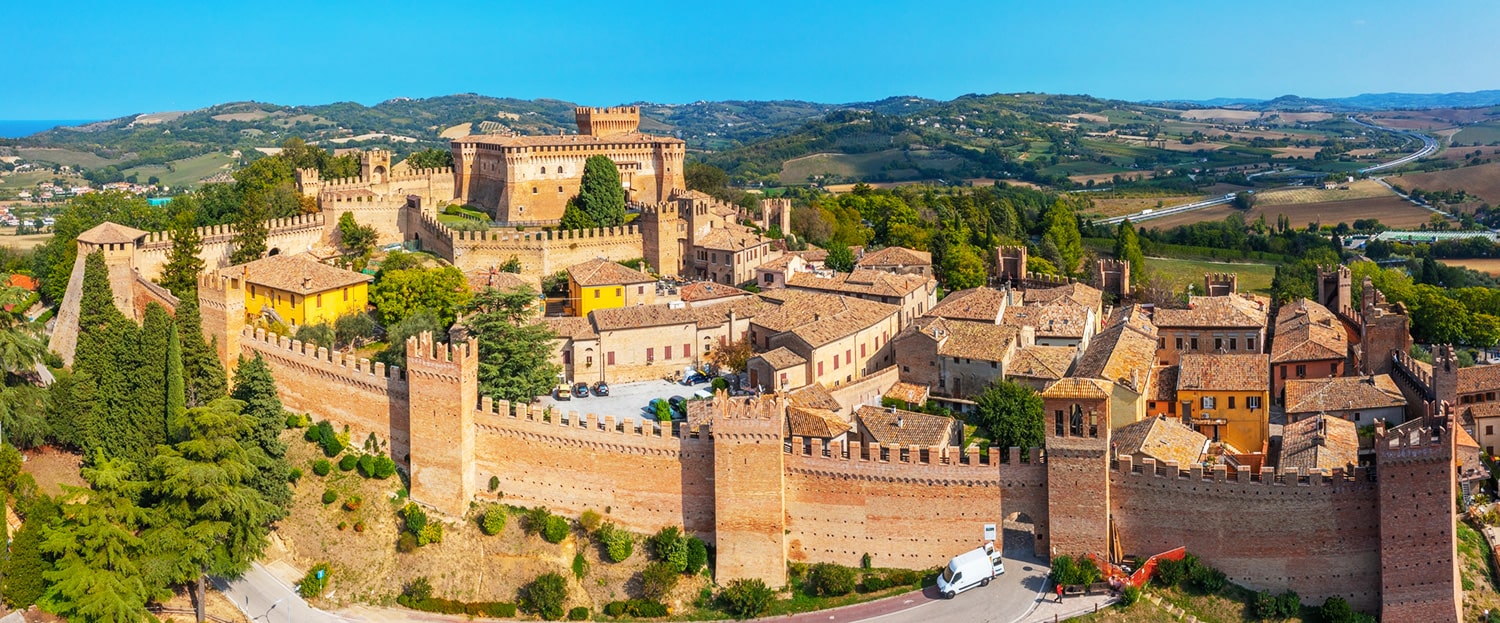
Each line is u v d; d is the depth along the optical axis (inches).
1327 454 4680.1
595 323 6235.2
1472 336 7613.2
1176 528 4480.8
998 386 5580.7
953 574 4468.5
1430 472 4242.1
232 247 7588.6
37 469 5216.5
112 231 6697.8
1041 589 4458.7
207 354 5561.0
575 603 4744.1
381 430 5364.2
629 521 4928.6
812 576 4719.5
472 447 5113.2
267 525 5073.8
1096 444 4431.6
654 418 5585.6
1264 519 4377.5
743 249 7824.8
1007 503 4606.3
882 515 4680.1
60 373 5807.1
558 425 4972.9
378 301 6604.3
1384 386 5659.5
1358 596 4357.8
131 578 4441.4
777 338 6264.8
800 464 4731.8
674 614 4650.6
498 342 5423.2
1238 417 5433.1
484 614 4741.6
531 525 4960.6
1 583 4407.0
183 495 4603.8
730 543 4704.7
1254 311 7012.8
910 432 5137.8
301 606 4783.5
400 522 5093.5
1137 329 6314.0
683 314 6407.5
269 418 5132.9
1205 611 4355.3
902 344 6215.6
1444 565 4271.7
